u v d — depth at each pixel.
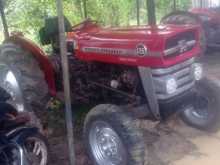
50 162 4.12
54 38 5.45
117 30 4.62
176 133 4.78
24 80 4.72
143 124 5.02
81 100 5.04
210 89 4.50
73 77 4.94
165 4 12.95
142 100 4.07
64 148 4.53
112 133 3.72
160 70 3.76
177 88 3.95
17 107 4.78
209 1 13.31
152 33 3.89
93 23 5.18
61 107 5.53
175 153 4.28
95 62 4.54
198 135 4.71
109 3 11.71
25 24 10.41
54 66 5.20
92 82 4.68
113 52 4.14
